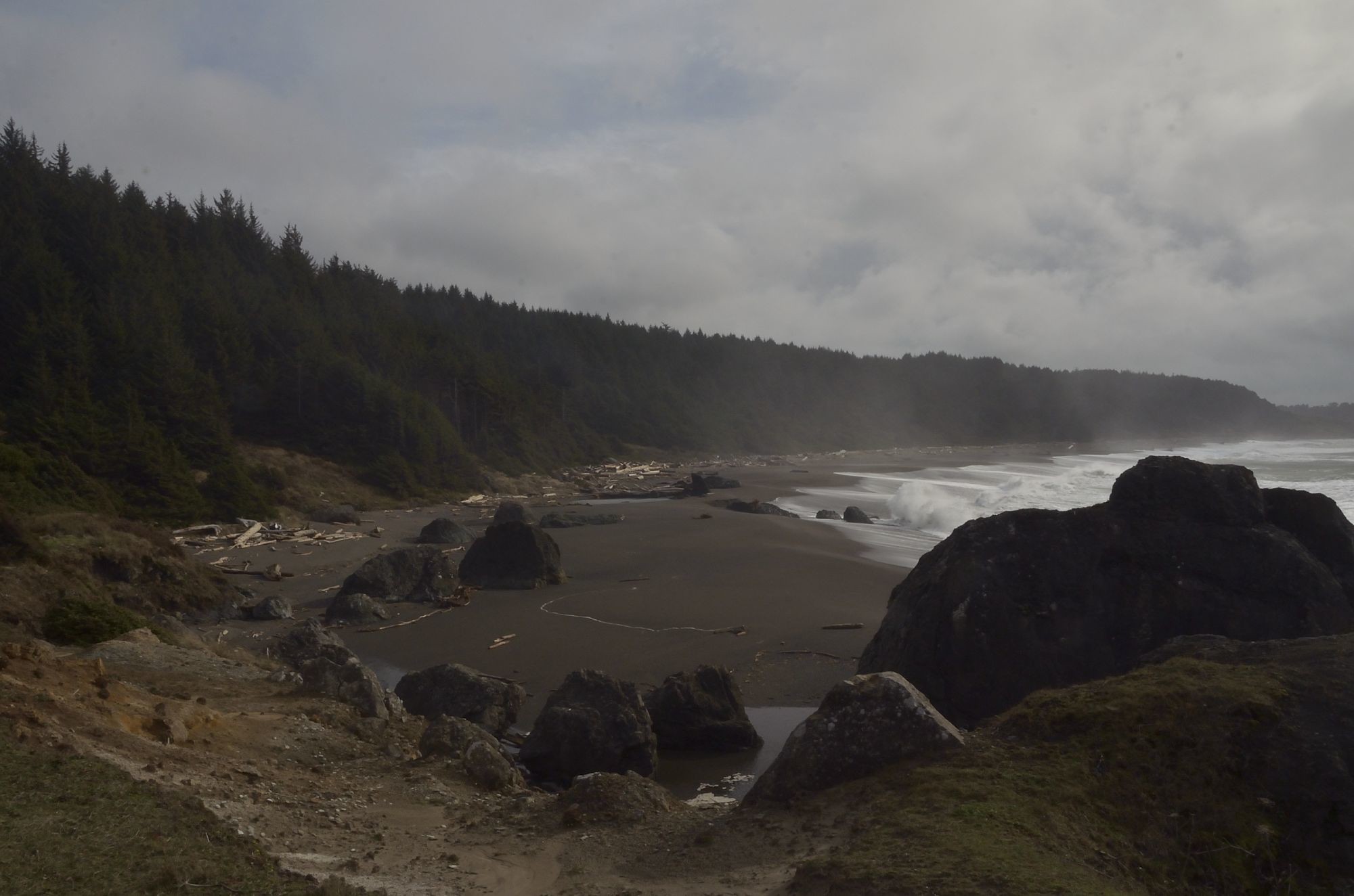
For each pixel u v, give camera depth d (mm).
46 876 6867
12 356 59656
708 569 35094
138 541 29578
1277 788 9000
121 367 61125
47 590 22297
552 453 99500
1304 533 18672
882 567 34875
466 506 65562
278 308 82812
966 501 57531
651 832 10117
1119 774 9164
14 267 66875
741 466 112250
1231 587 17766
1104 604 18172
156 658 17250
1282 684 10133
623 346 154875
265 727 13516
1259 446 152000
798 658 23281
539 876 8953
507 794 12680
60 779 8773
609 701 17219
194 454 57062
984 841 7836
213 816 9086
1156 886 8016
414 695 19031
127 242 82875
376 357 89750
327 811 10773
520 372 118750
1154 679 10562
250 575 37500
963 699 18047
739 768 17297
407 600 31828
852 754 10172
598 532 46219
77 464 46625
